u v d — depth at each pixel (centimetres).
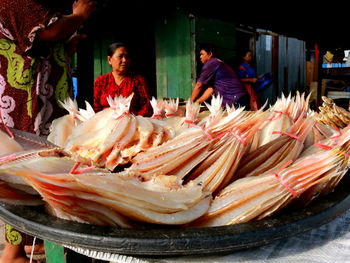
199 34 678
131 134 142
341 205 114
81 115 171
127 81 405
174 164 125
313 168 108
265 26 432
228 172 123
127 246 89
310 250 104
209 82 573
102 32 699
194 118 154
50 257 172
